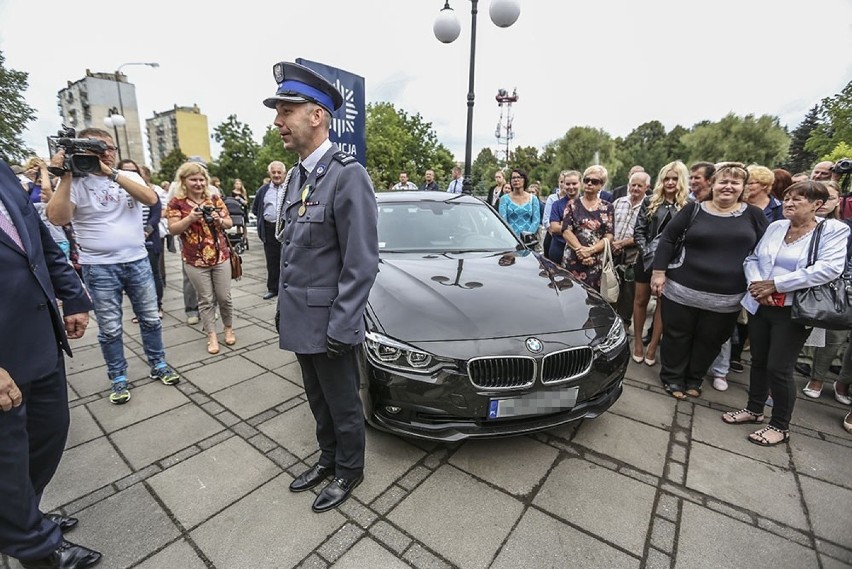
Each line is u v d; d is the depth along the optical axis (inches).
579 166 1942.7
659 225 124.4
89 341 152.8
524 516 70.5
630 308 155.0
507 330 80.3
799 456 87.7
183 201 134.0
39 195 172.9
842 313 79.8
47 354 58.2
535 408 78.2
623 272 150.0
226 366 130.3
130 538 66.2
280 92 62.8
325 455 78.2
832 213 119.6
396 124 1488.7
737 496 75.6
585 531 67.6
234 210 333.7
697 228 104.0
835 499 75.3
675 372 115.3
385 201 139.5
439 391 76.2
